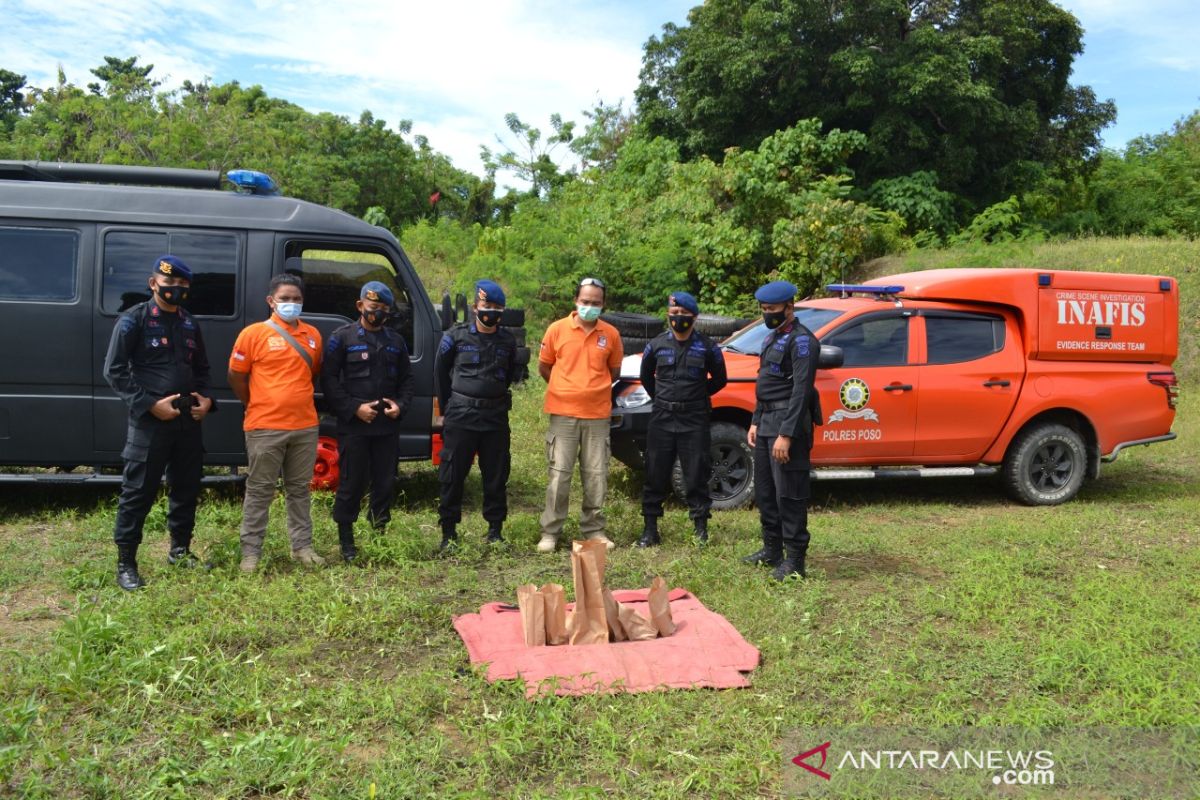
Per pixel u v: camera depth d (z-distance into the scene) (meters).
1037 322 8.07
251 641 4.42
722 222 17.19
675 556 6.17
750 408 7.54
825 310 8.12
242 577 5.35
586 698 3.88
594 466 6.38
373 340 5.90
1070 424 8.38
